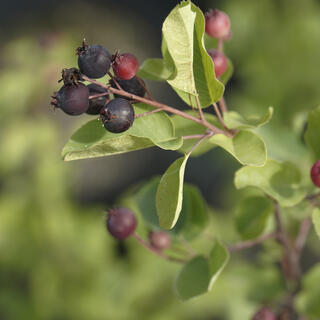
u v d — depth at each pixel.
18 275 0.79
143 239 0.46
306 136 0.42
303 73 0.92
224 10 1.02
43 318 0.75
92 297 0.75
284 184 0.41
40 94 0.81
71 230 0.81
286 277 0.47
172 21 0.36
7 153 0.81
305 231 0.47
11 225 0.80
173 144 0.38
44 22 1.21
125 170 1.23
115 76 0.38
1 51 0.87
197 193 0.45
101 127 0.39
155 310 0.73
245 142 0.39
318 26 0.94
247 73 0.96
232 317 0.53
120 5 1.35
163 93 1.25
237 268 0.49
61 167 0.83
